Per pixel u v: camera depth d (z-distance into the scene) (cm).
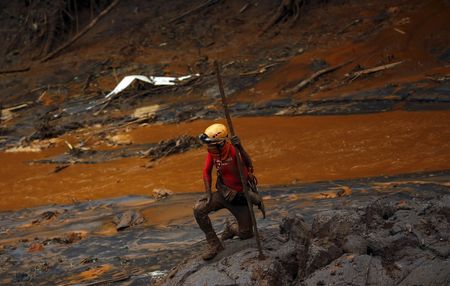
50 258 984
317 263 554
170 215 1202
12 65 4416
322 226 597
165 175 1750
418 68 2719
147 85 3309
